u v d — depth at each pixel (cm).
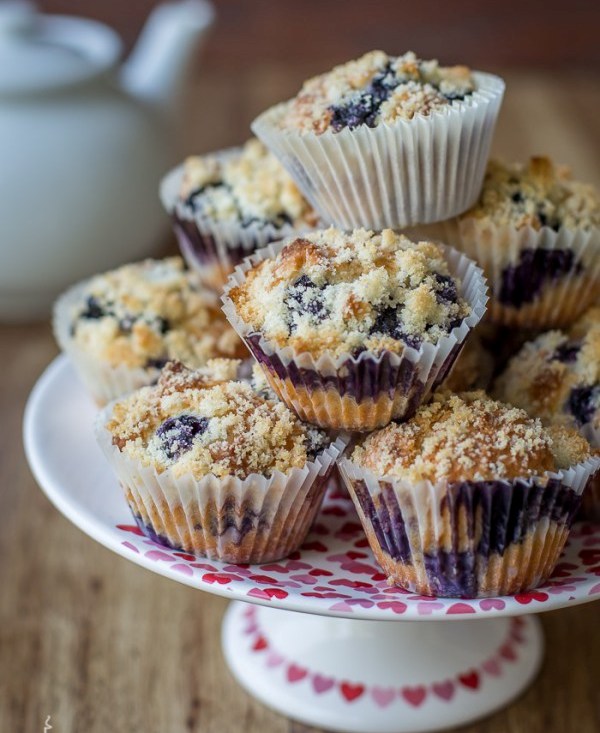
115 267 75
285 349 46
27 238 71
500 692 52
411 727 51
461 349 48
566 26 112
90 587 57
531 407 50
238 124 90
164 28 76
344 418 47
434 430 46
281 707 52
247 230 53
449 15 112
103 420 49
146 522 48
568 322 53
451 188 50
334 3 111
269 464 47
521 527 45
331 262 47
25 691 53
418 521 45
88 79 71
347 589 47
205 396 48
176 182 57
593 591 46
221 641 55
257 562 48
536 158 52
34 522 60
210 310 55
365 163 49
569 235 50
